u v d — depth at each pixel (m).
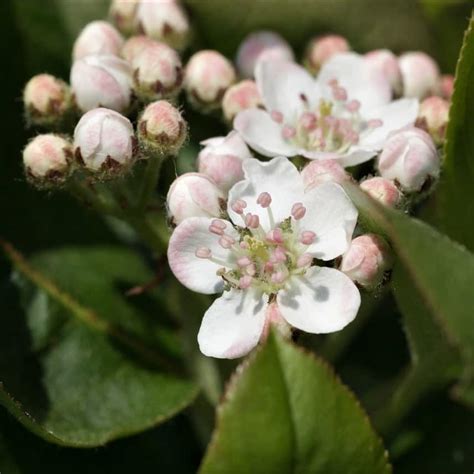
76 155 0.08
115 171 0.08
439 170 0.08
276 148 0.08
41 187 0.08
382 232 0.07
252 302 0.08
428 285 0.07
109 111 0.08
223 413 0.06
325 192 0.08
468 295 0.07
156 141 0.08
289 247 0.08
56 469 0.08
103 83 0.08
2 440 0.08
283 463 0.07
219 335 0.07
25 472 0.08
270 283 0.08
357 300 0.07
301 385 0.06
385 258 0.07
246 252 0.08
